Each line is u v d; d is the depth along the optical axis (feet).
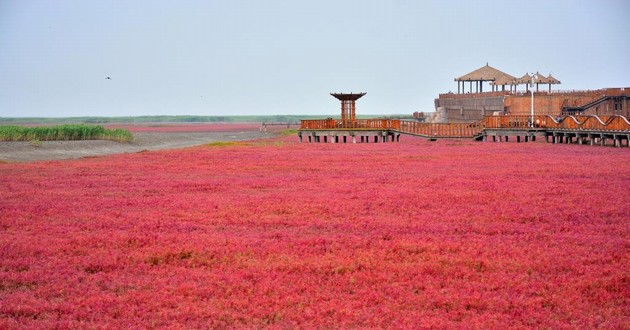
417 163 210.38
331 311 60.44
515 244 86.22
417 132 359.87
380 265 75.56
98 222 103.14
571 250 82.48
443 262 77.10
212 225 100.94
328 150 286.66
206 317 58.75
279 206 118.01
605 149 268.21
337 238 89.76
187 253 81.51
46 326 55.72
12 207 117.70
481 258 78.43
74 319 58.49
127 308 60.85
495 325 56.18
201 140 458.50
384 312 59.67
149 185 151.84
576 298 63.46
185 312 59.57
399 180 159.12
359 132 359.66
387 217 106.52
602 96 431.84
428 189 140.67
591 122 300.20
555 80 472.85
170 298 63.82
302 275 72.28
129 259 79.05
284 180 160.66
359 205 118.52
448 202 121.39
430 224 99.91
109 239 89.45
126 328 55.67
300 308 60.95
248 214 110.22
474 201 122.52
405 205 118.32
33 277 71.05
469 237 90.94
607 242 86.74
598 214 107.76
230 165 207.31
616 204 117.80
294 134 543.39
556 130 322.55
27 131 315.78
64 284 68.69
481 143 331.16
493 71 514.68
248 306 61.67
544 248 83.71
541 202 120.47
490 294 65.10
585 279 69.72
